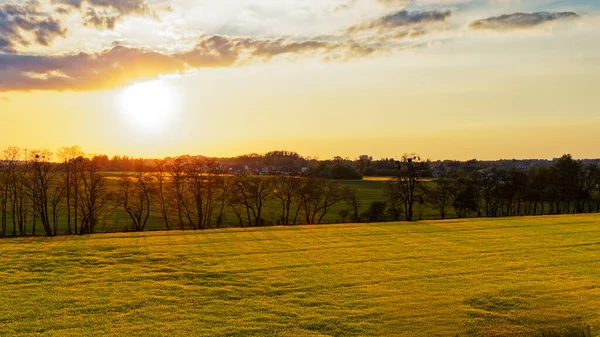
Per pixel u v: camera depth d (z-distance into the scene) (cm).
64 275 3234
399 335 2208
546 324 2341
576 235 5100
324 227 5794
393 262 3706
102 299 2706
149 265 3556
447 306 2605
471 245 4478
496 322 2370
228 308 2570
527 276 3266
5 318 2384
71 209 7350
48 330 2241
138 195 6994
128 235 5047
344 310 2542
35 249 4112
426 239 4834
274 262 3684
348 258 3856
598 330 2272
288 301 2698
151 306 2595
